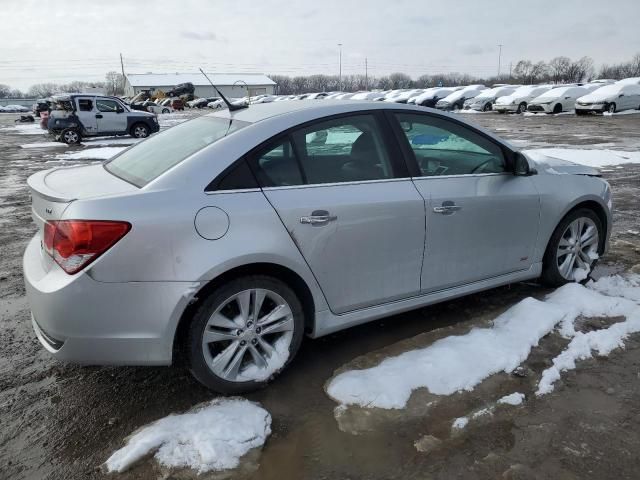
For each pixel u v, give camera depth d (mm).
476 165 3535
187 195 2564
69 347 2486
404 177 3166
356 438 2436
